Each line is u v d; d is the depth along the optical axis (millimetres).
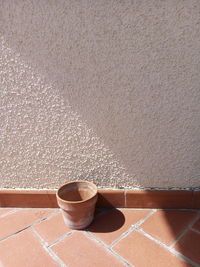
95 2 974
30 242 1081
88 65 1067
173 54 1018
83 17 1000
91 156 1223
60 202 1093
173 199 1245
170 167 1205
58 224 1197
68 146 1215
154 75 1056
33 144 1228
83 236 1107
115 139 1176
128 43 1019
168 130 1137
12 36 1052
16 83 1125
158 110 1108
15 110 1171
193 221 1170
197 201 1232
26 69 1099
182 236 1078
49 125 1182
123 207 1297
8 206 1329
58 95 1127
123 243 1054
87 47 1041
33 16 1017
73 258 985
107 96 1107
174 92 1073
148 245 1035
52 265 954
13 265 960
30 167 1280
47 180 1301
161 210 1265
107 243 1059
